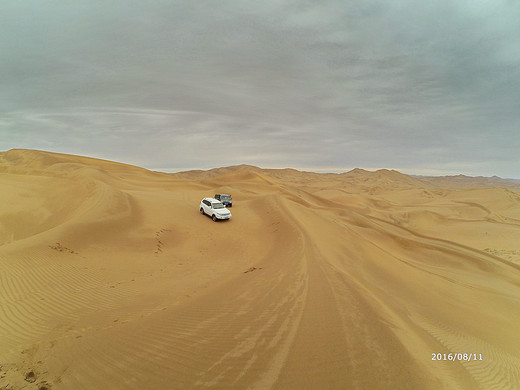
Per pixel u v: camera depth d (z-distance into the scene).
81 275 14.24
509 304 16.02
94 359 6.50
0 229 23.48
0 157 92.19
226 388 5.34
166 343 7.16
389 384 5.44
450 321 11.60
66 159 89.25
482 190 114.94
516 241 43.62
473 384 6.36
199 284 13.95
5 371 6.06
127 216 25.34
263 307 9.52
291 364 6.07
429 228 56.69
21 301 10.75
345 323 8.08
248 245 23.06
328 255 18.38
